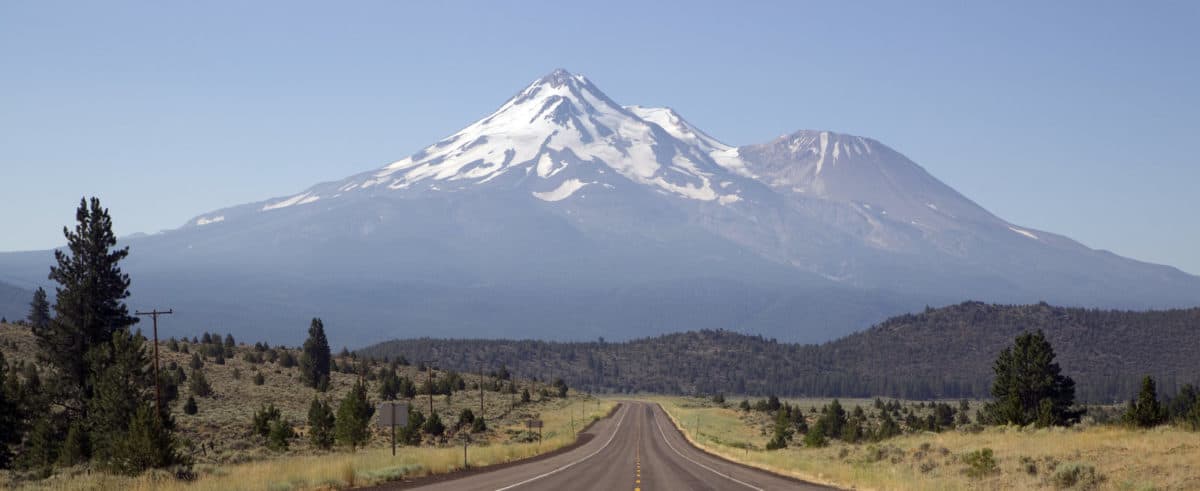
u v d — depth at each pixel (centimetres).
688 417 16175
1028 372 7850
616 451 7738
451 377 17688
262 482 3609
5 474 4850
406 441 8431
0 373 5909
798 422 14425
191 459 4594
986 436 6112
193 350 15112
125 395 5725
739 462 5947
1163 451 4100
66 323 6675
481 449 6562
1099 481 3462
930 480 3731
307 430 9119
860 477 3984
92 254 6862
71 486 3759
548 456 6788
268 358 15775
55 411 7262
